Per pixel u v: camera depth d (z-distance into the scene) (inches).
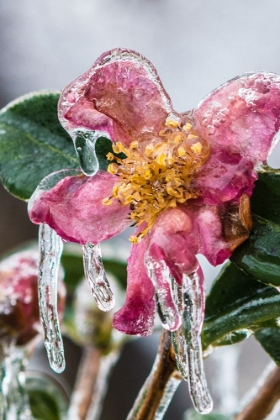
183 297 12.9
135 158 13.7
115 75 13.4
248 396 15.5
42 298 13.7
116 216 13.8
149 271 13.0
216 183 13.3
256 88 13.1
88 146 13.6
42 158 15.7
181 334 13.0
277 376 15.2
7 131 15.8
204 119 13.4
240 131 13.2
